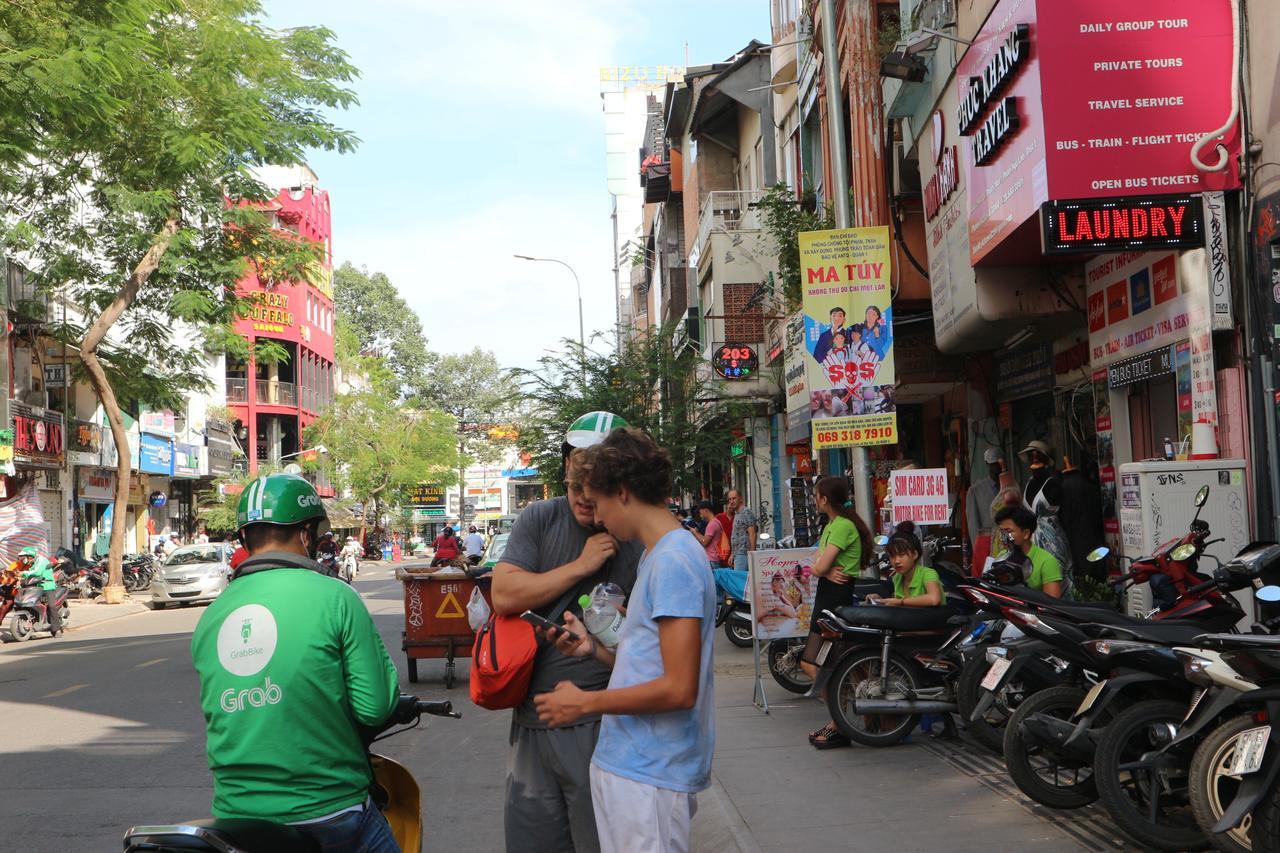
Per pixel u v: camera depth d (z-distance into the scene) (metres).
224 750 3.63
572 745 4.47
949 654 9.01
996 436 18.14
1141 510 9.08
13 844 7.22
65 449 37.62
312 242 29.83
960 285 13.73
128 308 30.34
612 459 3.70
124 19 16.67
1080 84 9.51
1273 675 5.34
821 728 9.98
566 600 4.46
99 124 16.25
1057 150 9.52
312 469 68.31
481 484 109.06
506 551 4.60
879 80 17.45
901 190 17.73
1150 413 11.62
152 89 19.20
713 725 3.71
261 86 24.94
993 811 7.11
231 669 3.64
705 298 32.47
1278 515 8.83
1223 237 9.38
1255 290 9.09
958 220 13.66
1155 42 9.46
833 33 13.87
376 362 81.38
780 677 11.93
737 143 35.09
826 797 7.62
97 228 28.05
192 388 32.84
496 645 4.42
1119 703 6.70
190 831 3.25
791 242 21.50
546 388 29.12
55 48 15.23
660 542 3.65
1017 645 7.21
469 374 103.00
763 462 32.81
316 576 3.79
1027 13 9.83
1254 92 9.17
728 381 27.14
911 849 6.39
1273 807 5.31
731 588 15.91
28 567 23.92
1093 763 6.40
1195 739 5.91
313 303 74.19
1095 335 12.30
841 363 13.20
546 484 30.31
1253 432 9.04
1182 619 6.86
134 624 27.06
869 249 13.20
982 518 15.41
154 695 13.84
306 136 25.67
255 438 65.31
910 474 13.29
